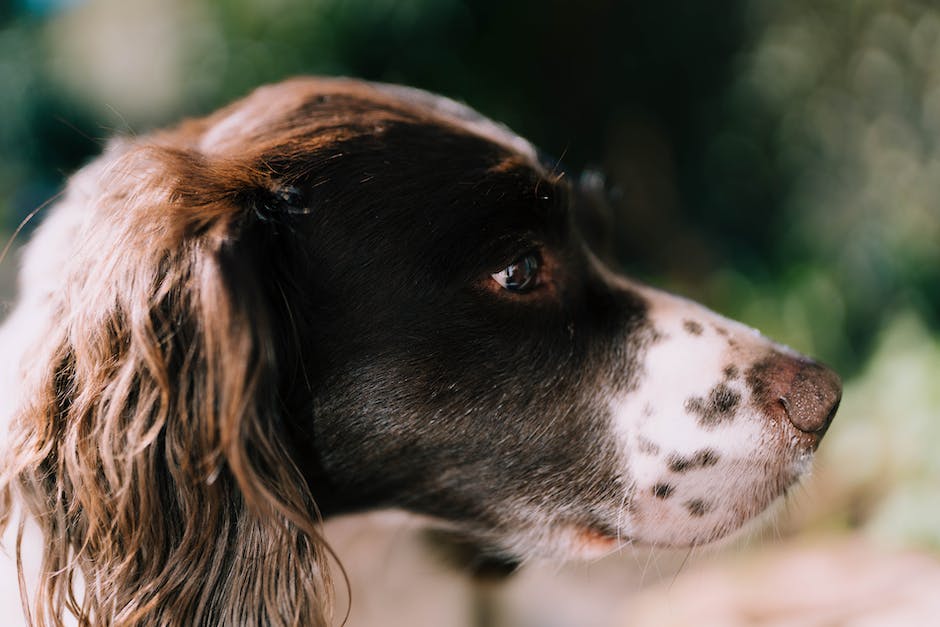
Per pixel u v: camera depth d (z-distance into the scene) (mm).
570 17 1187
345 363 396
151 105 1352
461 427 404
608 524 417
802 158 1155
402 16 1139
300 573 377
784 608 561
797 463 413
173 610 374
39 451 374
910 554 607
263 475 363
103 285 371
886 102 1099
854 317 1038
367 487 414
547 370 407
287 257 389
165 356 364
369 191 395
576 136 1243
